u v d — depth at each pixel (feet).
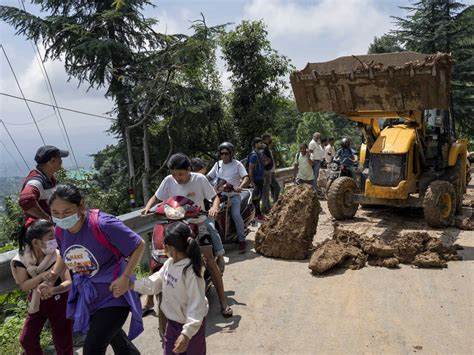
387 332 15.31
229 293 19.69
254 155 32.78
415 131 30.76
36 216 14.06
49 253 12.23
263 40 70.18
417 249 22.45
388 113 28.22
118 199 60.23
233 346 14.87
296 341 15.03
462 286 19.04
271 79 72.18
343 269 21.91
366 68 25.68
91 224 10.77
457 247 24.25
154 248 16.17
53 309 12.35
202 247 16.92
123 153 69.10
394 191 29.78
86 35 60.08
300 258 24.00
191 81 70.64
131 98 61.26
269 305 18.13
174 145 68.74
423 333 15.12
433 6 84.23
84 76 63.52
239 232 25.27
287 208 24.82
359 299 18.26
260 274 21.93
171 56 59.62
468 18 83.76
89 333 10.65
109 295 11.02
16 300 17.53
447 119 33.78
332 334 15.38
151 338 15.79
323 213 36.40
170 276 10.98
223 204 24.70
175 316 11.05
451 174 33.01
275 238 24.40
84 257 10.93
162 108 65.92
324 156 44.16
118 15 58.59
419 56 26.40
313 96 28.60
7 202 34.30
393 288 19.21
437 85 24.08
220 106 72.18
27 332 12.42
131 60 63.77
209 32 59.00
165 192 17.93
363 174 35.14
